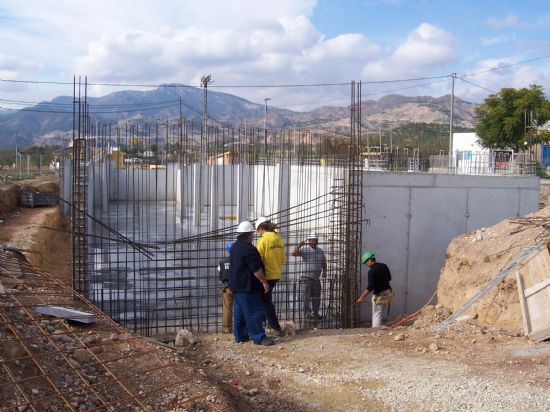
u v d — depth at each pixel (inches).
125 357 214.5
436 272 477.1
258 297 294.7
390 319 459.2
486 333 283.9
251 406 208.5
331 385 227.9
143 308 386.6
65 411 170.4
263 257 306.2
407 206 467.2
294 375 242.1
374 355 262.7
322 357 264.7
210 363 263.6
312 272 384.8
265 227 317.4
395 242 466.9
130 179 1104.2
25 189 878.4
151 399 190.2
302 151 636.1
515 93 1357.0
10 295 248.5
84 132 378.9
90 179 759.7
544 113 1312.7
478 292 315.6
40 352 199.9
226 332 329.4
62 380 187.2
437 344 273.0
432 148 1465.3
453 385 215.8
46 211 792.3
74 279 335.6
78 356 204.8
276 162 788.0
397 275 469.1
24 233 559.2
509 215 496.1
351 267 410.6
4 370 179.5
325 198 534.0
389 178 461.1
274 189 759.7
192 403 189.8
